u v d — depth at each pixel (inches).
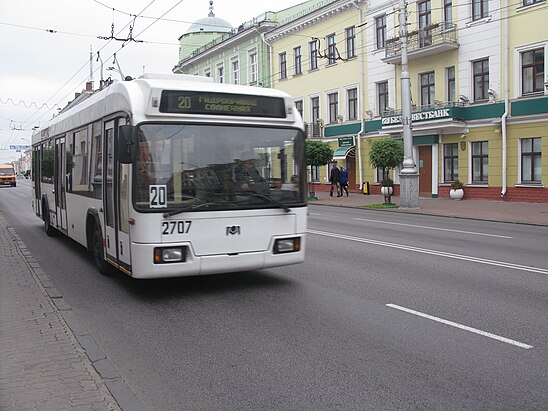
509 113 999.0
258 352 213.0
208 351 215.6
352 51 1387.8
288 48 1619.1
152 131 279.1
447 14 1111.6
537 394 170.9
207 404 168.2
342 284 328.8
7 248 473.1
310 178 1549.0
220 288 321.1
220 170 292.5
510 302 283.1
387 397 170.2
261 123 304.7
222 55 1968.5
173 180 281.9
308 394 173.8
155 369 197.8
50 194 534.6
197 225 285.3
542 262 402.3
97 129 353.1
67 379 182.1
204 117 289.6
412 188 925.8
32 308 270.1
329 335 232.1
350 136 1386.6
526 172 988.6
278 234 307.3
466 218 789.9
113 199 316.2
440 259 415.8
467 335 229.8
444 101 1125.7
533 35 957.2
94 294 311.3
